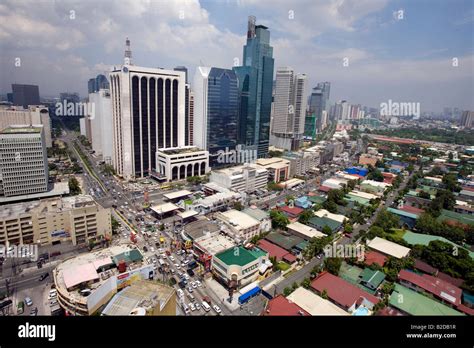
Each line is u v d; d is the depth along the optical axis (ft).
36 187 532.73
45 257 363.56
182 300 297.94
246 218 445.37
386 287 306.76
